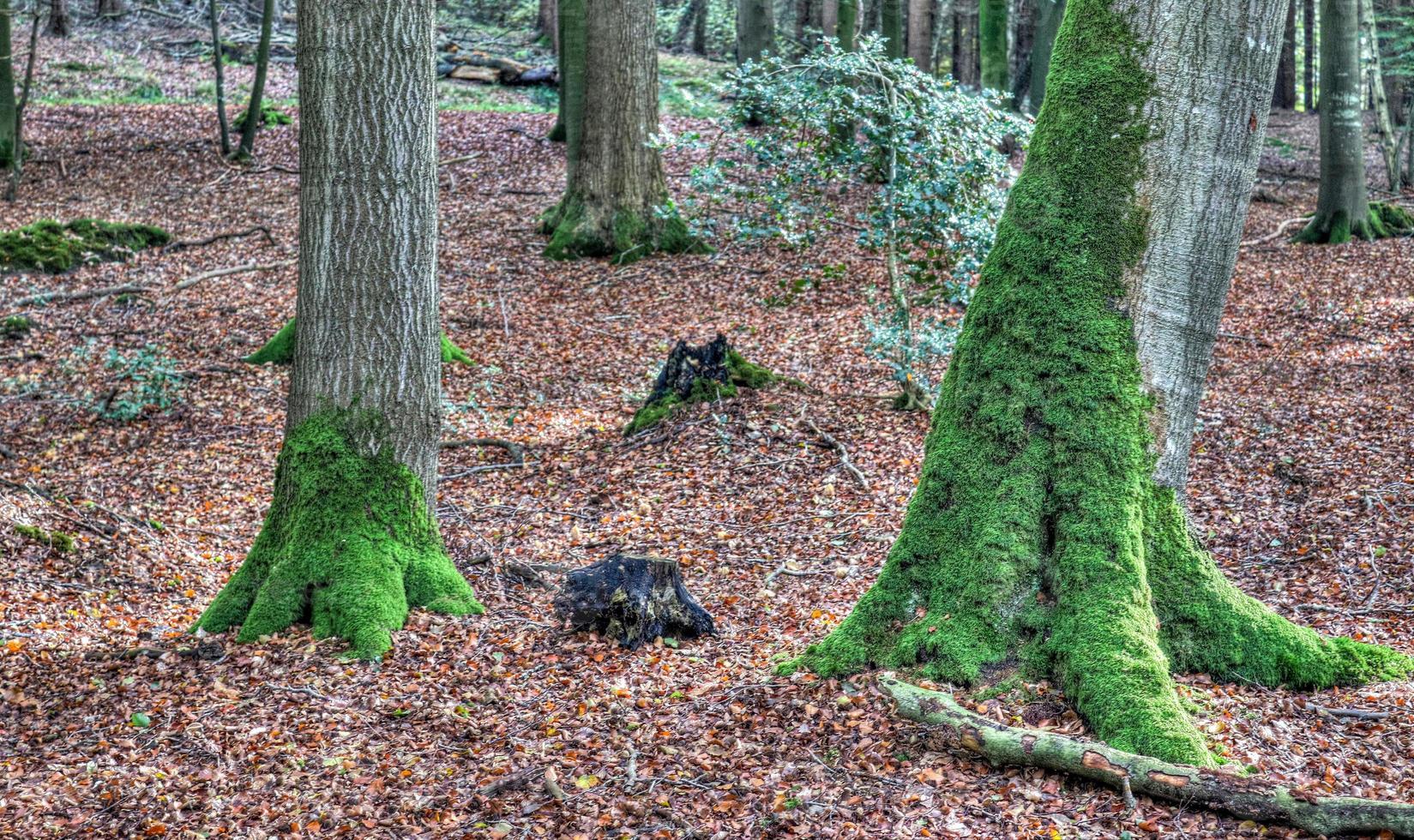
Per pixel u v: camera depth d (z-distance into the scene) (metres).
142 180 23.12
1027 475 4.89
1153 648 4.49
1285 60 33.69
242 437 11.77
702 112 28.70
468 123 27.31
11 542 7.91
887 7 22.47
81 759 5.03
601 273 18.00
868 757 4.39
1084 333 4.87
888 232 10.41
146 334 15.06
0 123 23.33
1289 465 9.09
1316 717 4.55
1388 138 21.89
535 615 6.81
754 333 14.95
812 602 7.08
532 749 4.84
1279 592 6.85
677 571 6.39
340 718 5.30
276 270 18.03
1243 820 3.80
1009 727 4.31
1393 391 10.70
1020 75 29.45
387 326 6.72
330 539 6.56
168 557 8.59
